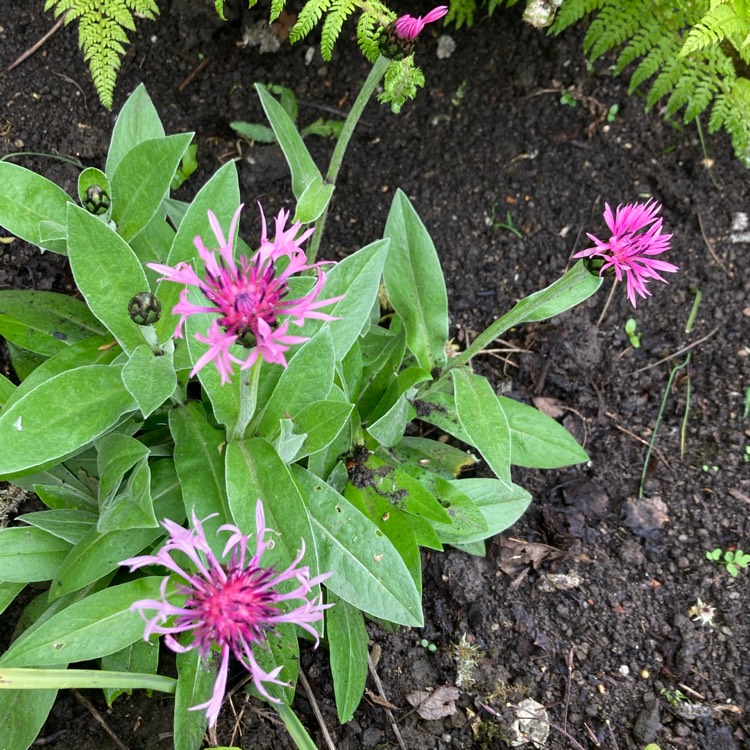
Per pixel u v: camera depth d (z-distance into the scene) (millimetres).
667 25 489
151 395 311
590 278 366
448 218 516
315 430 347
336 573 342
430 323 412
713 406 486
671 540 455
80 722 381
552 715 409
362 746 395
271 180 514
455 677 416
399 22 336
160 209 419
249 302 243
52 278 458
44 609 368
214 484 335
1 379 364
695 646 427
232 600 254
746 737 406
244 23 521
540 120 533
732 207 521
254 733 385
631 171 527
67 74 492
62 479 383
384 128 528
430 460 430
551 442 424
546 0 444
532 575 444
